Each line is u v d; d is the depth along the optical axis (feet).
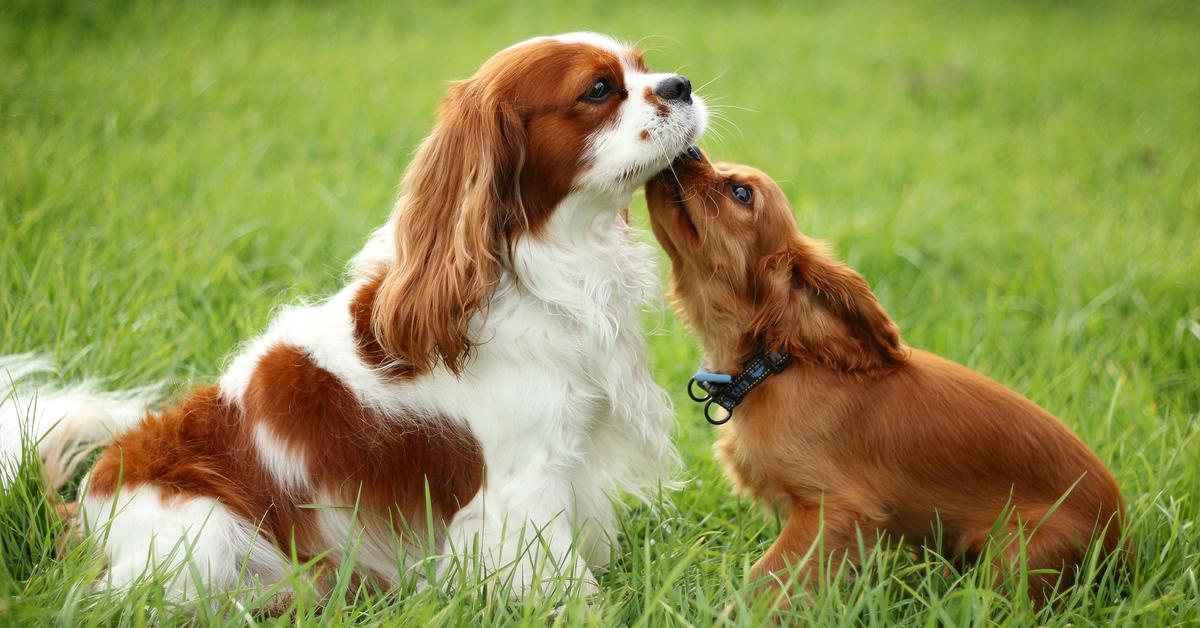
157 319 15.21
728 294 11.60
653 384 12.03
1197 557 10.80
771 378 11.40
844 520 10.78
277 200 21.29
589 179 10.59
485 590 9.91
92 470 11.03
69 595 8.91
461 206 10.27
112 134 24.75
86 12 35.76
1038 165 28.81
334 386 10.77
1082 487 10.65
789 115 32.78
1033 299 19.19
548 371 10.64
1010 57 41.65
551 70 10.50
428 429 10.73
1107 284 19.34
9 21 34.09
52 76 29.40
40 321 14.90
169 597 9.93
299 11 40.88
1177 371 16.49
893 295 19.25
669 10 46.80
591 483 11.68
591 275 10.96
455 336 10.23
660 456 12.16
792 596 9.75
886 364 11.18
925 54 41.55
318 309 11.44
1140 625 9.62
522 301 10.72
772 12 49.16
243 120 27.58
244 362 11.48
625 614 9.82
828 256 11.56
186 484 10.55
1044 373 16.03
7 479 11.05
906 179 26.66
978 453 10.86
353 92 31.30
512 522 10.53
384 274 11.19
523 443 10.58
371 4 42.63
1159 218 24.07
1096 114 34.35
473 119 10.46
